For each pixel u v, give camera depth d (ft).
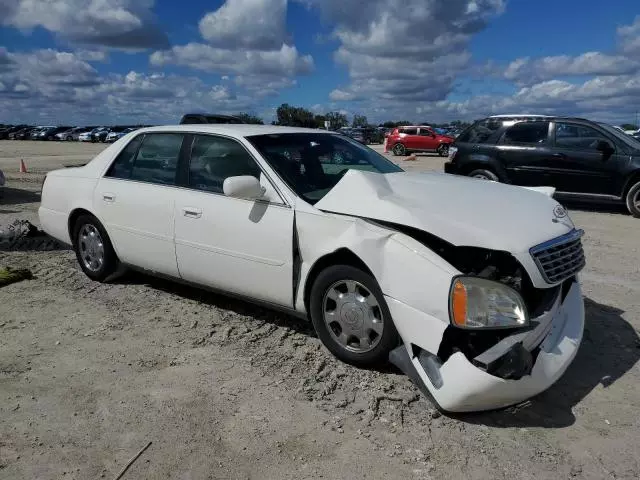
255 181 12.92
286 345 13.41
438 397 10.06
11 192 40.04
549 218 11.82
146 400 10.94
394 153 117.39
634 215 33.09
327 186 13.64
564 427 10.26
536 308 10.93
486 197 12.37
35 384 11.53
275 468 9.00
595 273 20.31
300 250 12.54
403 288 10.69
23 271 18.43
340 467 9.04
